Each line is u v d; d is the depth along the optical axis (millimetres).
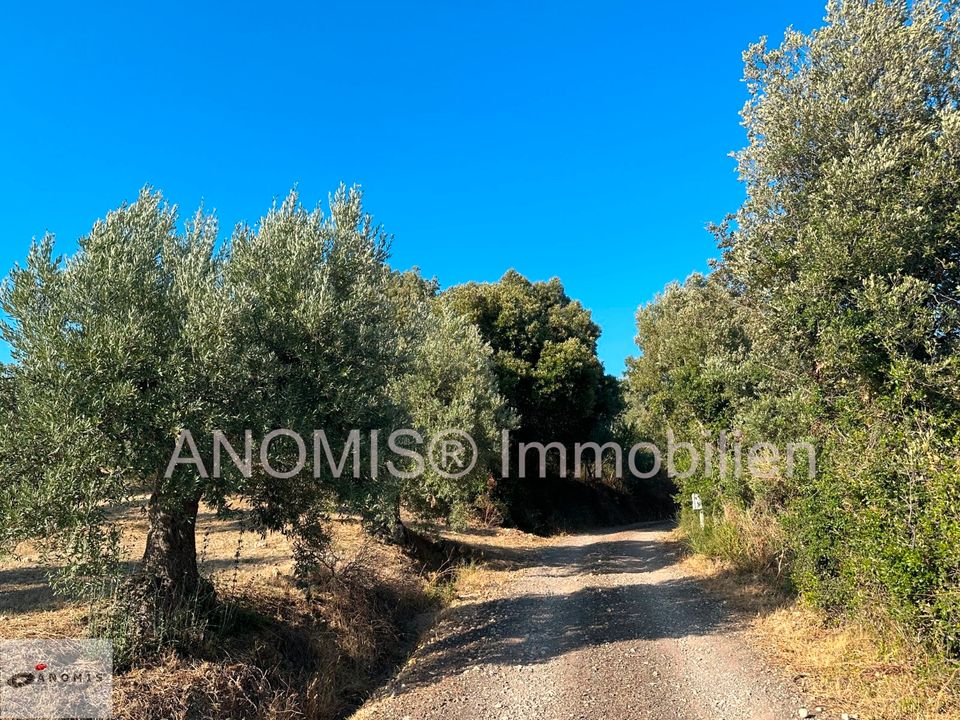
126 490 6102
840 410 8430
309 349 7438
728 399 17422
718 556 13883
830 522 8062
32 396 5762
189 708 5719
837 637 7578
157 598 6730
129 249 6445
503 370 27188
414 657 8586
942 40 9070
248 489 7438
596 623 9617
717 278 16672
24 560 10250
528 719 6016
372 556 12633
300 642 7910
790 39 10414
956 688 5602
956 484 5684
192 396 6133
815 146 9836
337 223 8359
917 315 7500
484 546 19375
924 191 8172
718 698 6273
